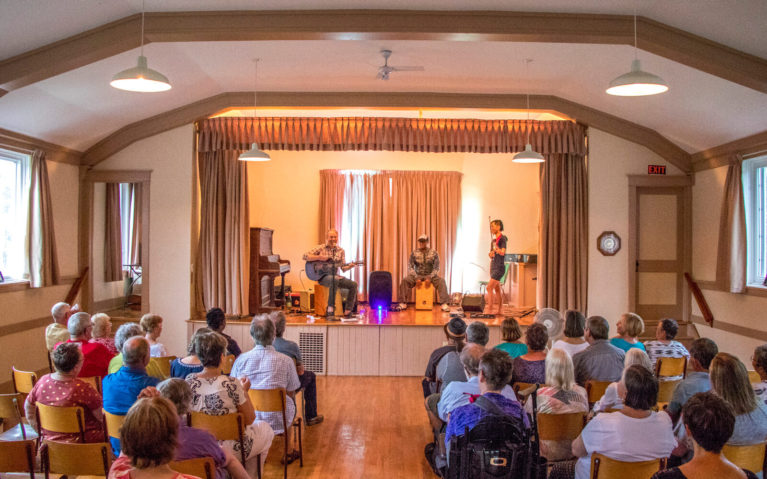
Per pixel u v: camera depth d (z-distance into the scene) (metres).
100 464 2.65
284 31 4.90
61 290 7.09
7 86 5.11
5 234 6.29
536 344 3.95
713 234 7.09
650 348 4.55
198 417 3.12
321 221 10.52
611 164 7.57
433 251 9.02
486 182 10.47
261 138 7.45
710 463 1.99
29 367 6.43
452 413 2.89
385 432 5.04
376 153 10.65
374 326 7.12
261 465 3.55
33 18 4.50
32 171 6.35
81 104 6.20
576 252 7.58
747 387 2.69
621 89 4.35
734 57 4.93
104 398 3.18
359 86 6.99
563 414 3.13
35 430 3.59
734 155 6.48
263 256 8.07
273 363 3.98
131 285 8.96
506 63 6.06
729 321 6.82
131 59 5.56
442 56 5.89
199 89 6.82
